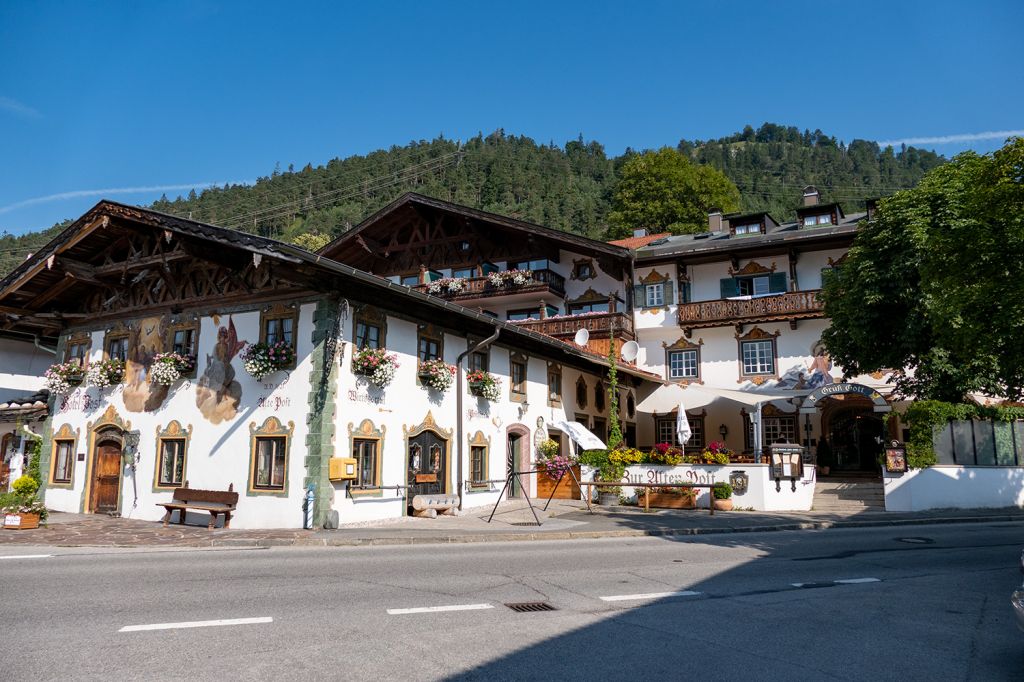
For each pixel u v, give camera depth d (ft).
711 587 29.12
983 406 66.23
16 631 20.98
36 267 60.08
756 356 94.94
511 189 395.96
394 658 18.60
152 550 40.14
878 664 18.76
